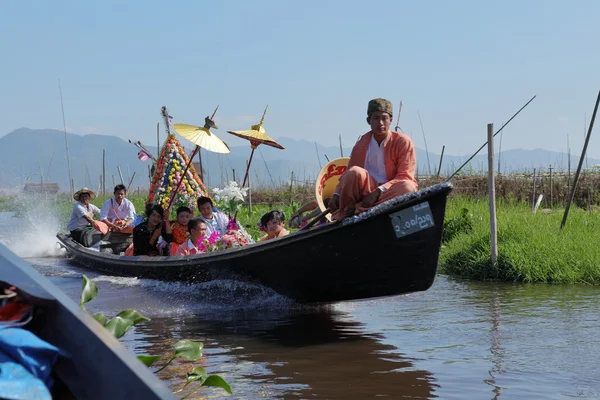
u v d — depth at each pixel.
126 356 1.60
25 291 1.81
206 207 9.38
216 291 7.86
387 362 5.21
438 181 20.56
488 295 8.12
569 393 4.39
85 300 3.07
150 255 9.91
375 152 6.64
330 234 6.36
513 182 20.16
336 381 4.72
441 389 4.52
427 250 6.16
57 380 1.75
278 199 28.19
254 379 4.79
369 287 6.66
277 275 7.13
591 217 12.34
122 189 12.35
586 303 7.45
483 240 10.47
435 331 6.24
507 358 5.25
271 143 9.90
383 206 6.03
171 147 11.46
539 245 9.90
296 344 5.82
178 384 4.68
